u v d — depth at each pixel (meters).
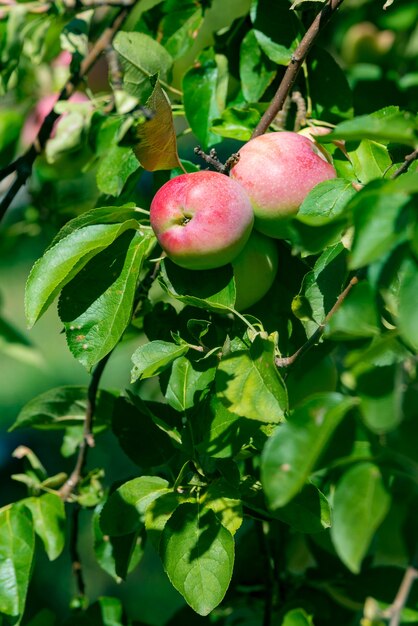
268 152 1.49
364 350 1.11
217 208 1.41
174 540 1.38
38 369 5.00
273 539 1.98
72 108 1.80
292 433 1.07
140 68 1.82
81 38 1.99
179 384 1.50
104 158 1.85
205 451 1.40
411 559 1.26
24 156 2.00
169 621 1.96
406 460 1.09
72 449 2.02
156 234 1.46
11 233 2.62
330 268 1.43
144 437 1.69
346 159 1.63
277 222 1.49
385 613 1.11
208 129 1.87
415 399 1.12
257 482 1.48
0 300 2.84
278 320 1.61
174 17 1.98
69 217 2.56
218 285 1.49
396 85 2.24
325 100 1.81
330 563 1.89
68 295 1.48
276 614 1.84
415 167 1.48
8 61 1.86
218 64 1.89
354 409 1.14
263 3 1.81
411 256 1.10
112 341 1.45
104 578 3.62
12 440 4.46
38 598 3.38
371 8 2.35
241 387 1.35
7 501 4.10
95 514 1.78
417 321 1.08
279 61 1.80
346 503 1.06
